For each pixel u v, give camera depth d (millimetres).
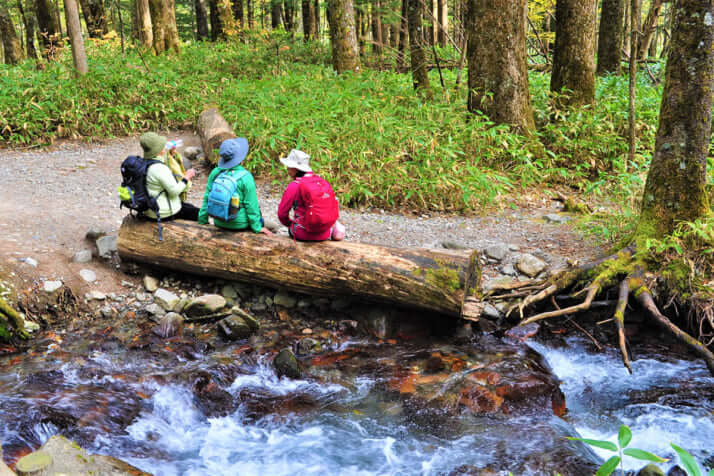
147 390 4293
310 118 9086
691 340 4680
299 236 5246
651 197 5648
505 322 5496
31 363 4555
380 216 7715
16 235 6039
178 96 11891
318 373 4707
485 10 9383
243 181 5199
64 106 10562
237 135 9172
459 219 7770
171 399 4238
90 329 5152
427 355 4953
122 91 11406
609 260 5500
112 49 17141
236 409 4250
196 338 5113
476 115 9648
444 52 15742
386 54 16047
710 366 4512
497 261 6359
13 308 5055
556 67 10734
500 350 5074
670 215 5523
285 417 4184
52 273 5527
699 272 5285
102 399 4105
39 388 4172
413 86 11359
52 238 6121
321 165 8258
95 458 3053
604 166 9602
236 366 4707
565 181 9344
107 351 4809
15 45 17953
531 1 16703
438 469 3623
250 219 5332
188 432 4008
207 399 4293
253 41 17188
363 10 18297
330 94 10172
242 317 5242
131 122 10773
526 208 8289
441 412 4215
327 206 5129
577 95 10500
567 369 4926
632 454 2070
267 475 3586
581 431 4121
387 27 20609
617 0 13203
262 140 8695
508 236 7102
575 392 4621
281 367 4645
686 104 5238
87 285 5578
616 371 4902
